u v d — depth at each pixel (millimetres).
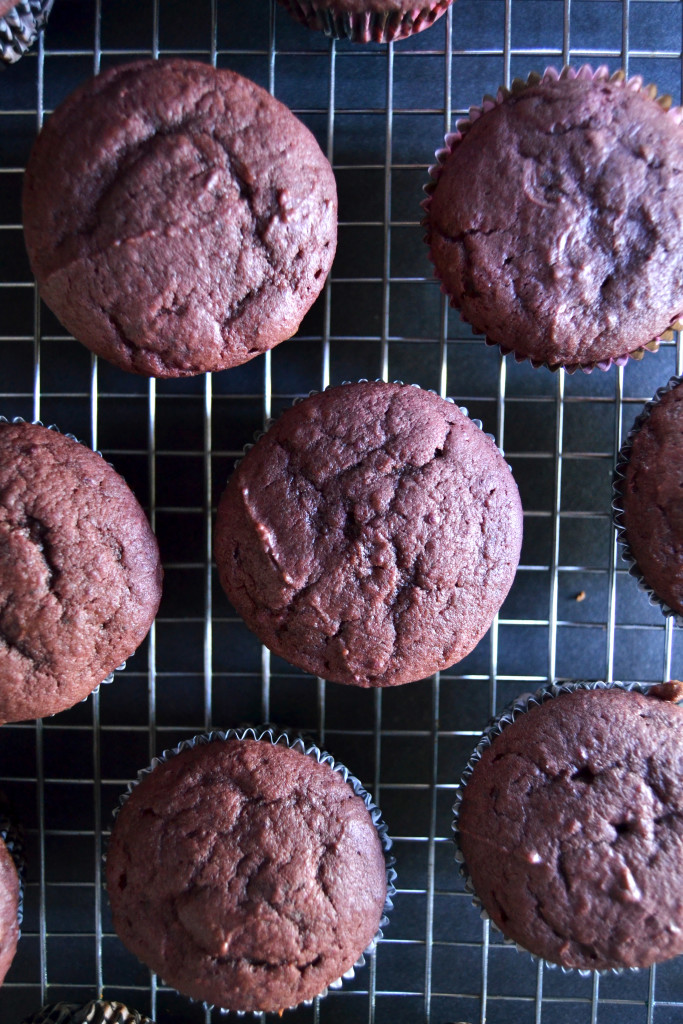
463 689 298
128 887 250
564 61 279
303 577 247
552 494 295
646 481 263
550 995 297
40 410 291
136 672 293
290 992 245
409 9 261
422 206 268
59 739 295
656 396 272
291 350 291
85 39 284
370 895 252
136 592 253
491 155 250
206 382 286
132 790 262
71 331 251
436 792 294
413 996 297
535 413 295
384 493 247
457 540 249
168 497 291
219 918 242
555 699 260
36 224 243
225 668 294
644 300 250
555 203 247
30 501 247
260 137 244
